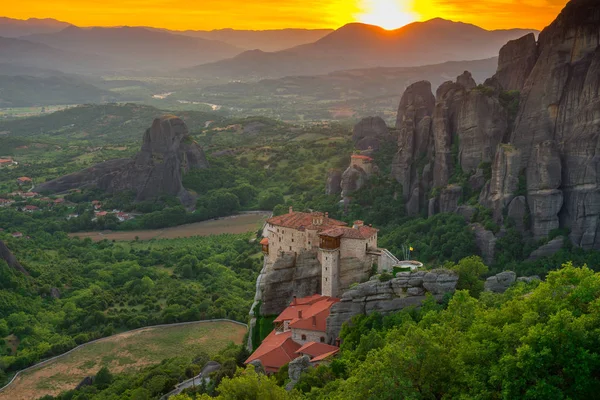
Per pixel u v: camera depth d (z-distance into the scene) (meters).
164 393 141.38
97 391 151.62
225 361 141.62
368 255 146.75
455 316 97.62
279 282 155.50
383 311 123.44
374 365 80.81
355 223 159.38
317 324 130.75
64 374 166.38
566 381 71.69
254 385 89.25
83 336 184.00
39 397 154.88
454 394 76.12
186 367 153.38
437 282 122.50
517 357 71.50
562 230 183.50
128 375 162.25
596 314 74.44
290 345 130.00
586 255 174.38
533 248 184.50
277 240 167.75
